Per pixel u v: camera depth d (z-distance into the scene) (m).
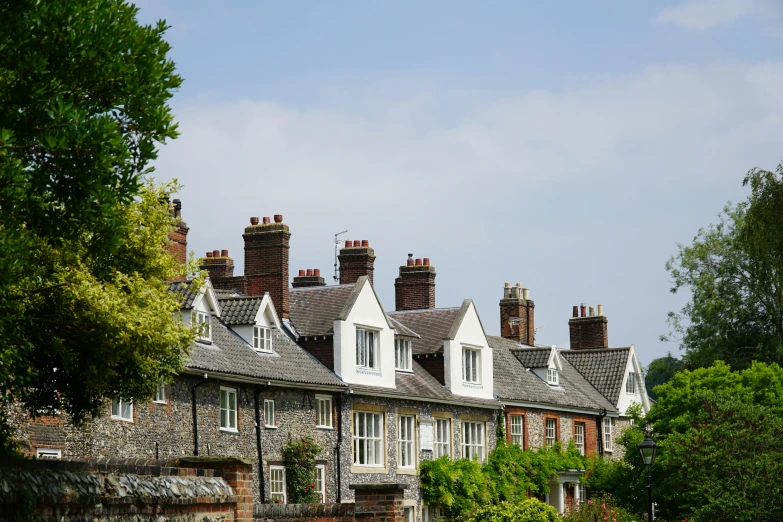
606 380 69.62
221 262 50.53
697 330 70.38
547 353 63.88
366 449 47.91
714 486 44.25
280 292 48.41
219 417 39.38
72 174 16.75
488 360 57.06
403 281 59.00
